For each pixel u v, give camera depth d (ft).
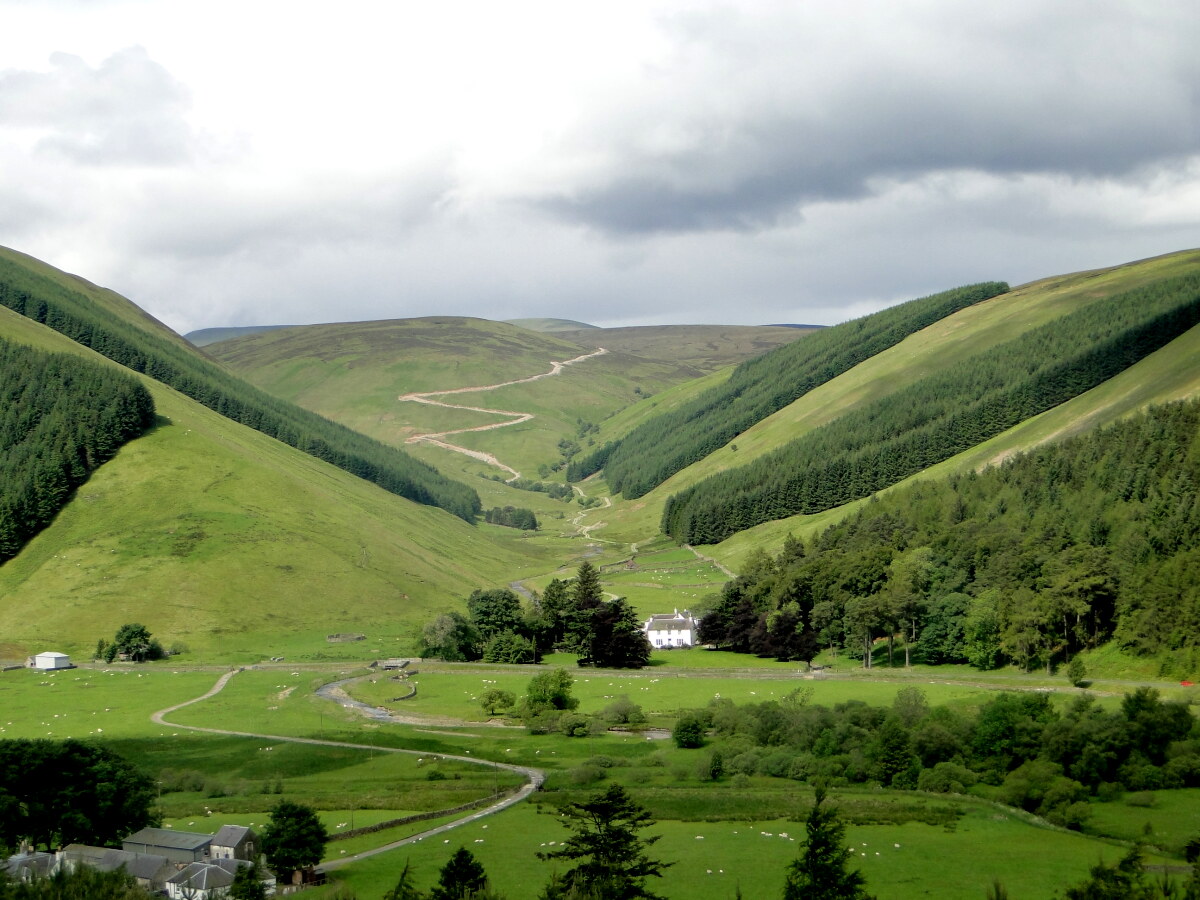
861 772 431.43
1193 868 253.24
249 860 339.77
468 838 359.46
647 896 264.72
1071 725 414.21
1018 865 320.91
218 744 522.47
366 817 394.73
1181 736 412.77
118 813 366.63
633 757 478.18
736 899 292.81
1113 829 355.36
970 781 411.75
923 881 307.37
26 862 328.08
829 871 247.70
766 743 477.36
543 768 464.65
